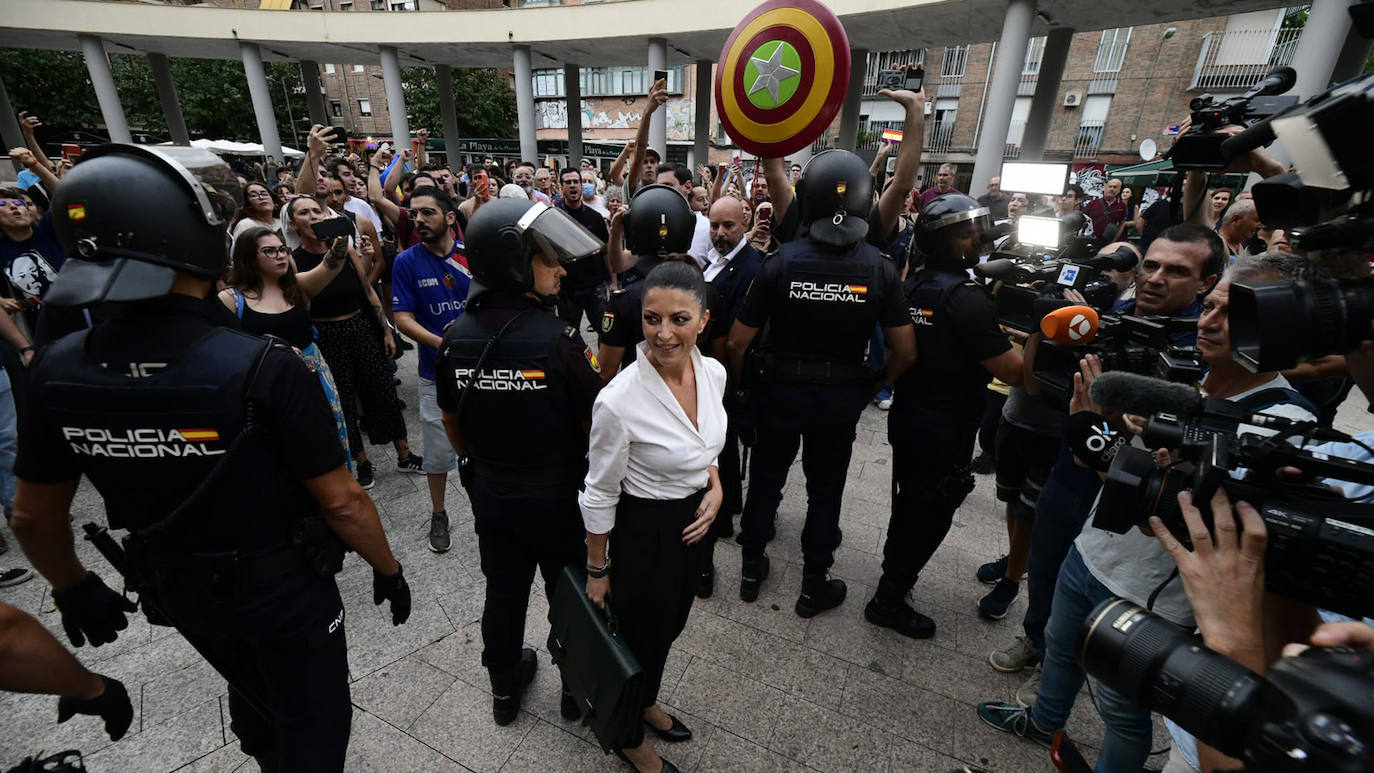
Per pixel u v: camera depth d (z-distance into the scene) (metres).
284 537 1.34
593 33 14.66
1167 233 1.92
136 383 1.12
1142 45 18.94
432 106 30.91
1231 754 0.73
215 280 1.26
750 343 2.52
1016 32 8.89
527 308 1.67
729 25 13.15
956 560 3.14
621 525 1.69
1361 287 0.84
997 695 2.28
